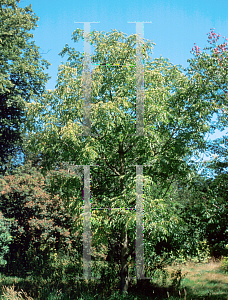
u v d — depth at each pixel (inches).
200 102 292.4
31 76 851.4
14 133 860.0
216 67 297.0
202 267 532.1
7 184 623.8
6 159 928.9
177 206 319.0
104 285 333.1
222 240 302.7
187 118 303.7
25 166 938.1
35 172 656.4
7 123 807.7
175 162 302.7
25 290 330.3
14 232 583.8
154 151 311.4
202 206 281.1
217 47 329.1
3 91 748.6
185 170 301.4
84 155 283.9
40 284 348.5
